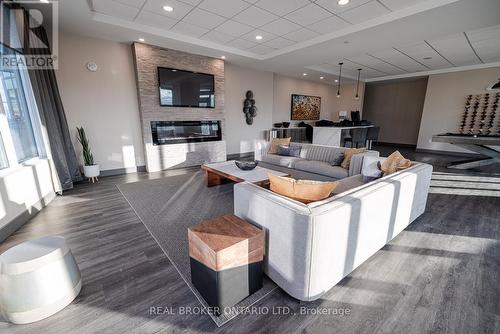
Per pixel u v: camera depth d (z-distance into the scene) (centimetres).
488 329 131
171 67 488
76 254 202
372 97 961
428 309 145
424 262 191
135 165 498
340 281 169
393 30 366
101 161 457
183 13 334
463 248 211
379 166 276
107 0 298
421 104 833
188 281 170
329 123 725
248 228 156
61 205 311
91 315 142
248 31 400
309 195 164
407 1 296
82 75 416
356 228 160
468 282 168
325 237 138
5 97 264
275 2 300
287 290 152
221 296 138
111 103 452
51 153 335
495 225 254
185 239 227
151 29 388
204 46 457
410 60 585
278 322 136
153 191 368
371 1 295
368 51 487
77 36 403
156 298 154
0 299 134
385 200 184
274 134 739
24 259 134
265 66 639
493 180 430
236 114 661
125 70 459
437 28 358
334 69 705
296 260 141
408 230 243
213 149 588
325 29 389
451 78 677
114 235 234
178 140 527
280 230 147
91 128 438
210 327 133
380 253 203
